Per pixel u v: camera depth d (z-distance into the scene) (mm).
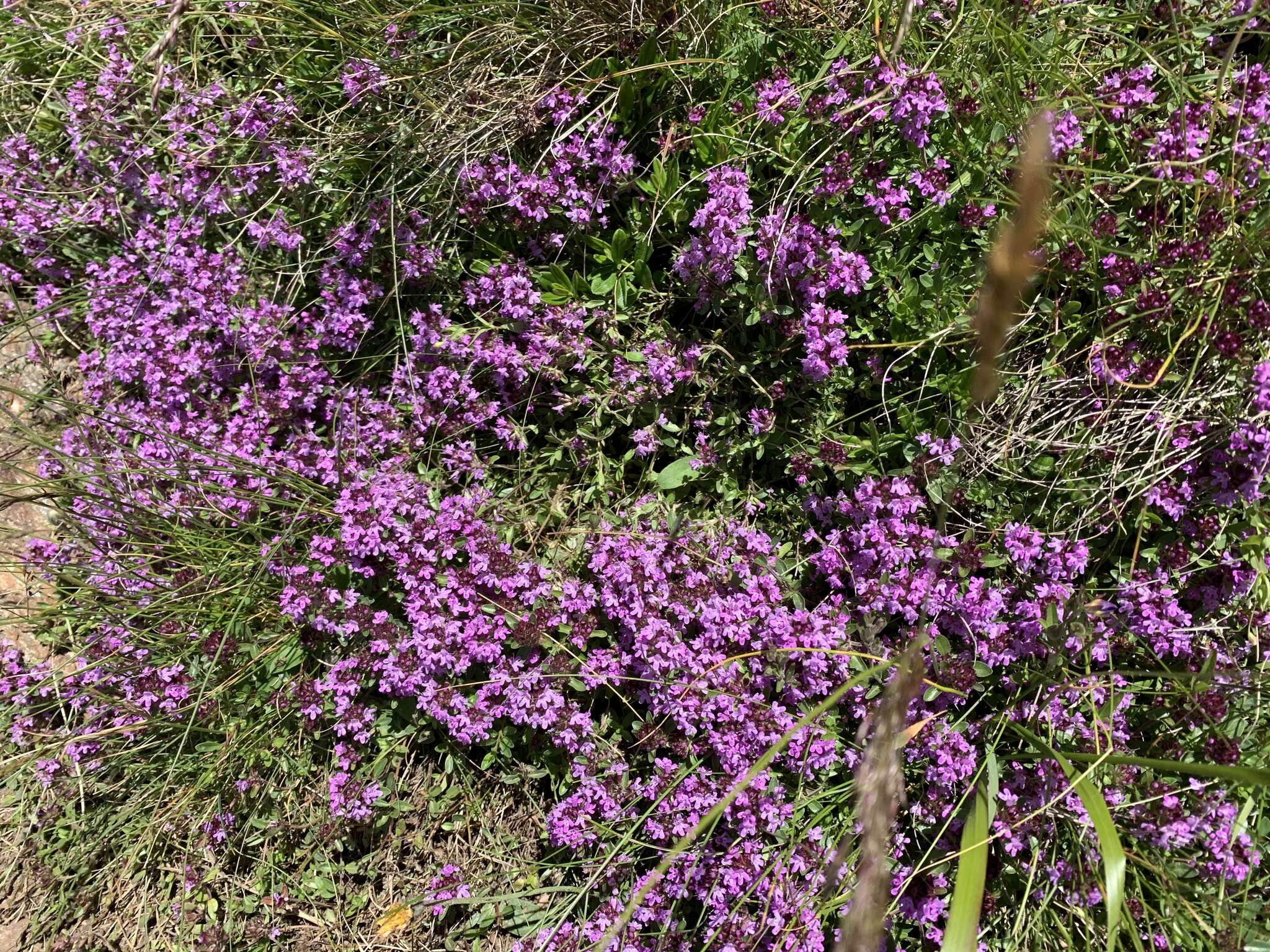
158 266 270
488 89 245
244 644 250
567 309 242
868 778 147
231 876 252
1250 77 210
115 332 272
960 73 221
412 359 253
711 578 229
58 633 273
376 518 238
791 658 223
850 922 140
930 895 212
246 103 257
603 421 251
